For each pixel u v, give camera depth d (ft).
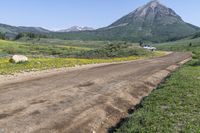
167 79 85.61
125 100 60.08
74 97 55.72
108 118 46.26
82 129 38.86
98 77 86.79
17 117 40.16
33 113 42.78
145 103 52.54
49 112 44.06
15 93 55.67
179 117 41.96
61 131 36.68
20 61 124.16
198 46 545.44
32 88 62.28
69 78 81.61
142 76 94.79
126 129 37.14
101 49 274.77
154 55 271.28
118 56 245.86
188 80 79.30
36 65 114.21
